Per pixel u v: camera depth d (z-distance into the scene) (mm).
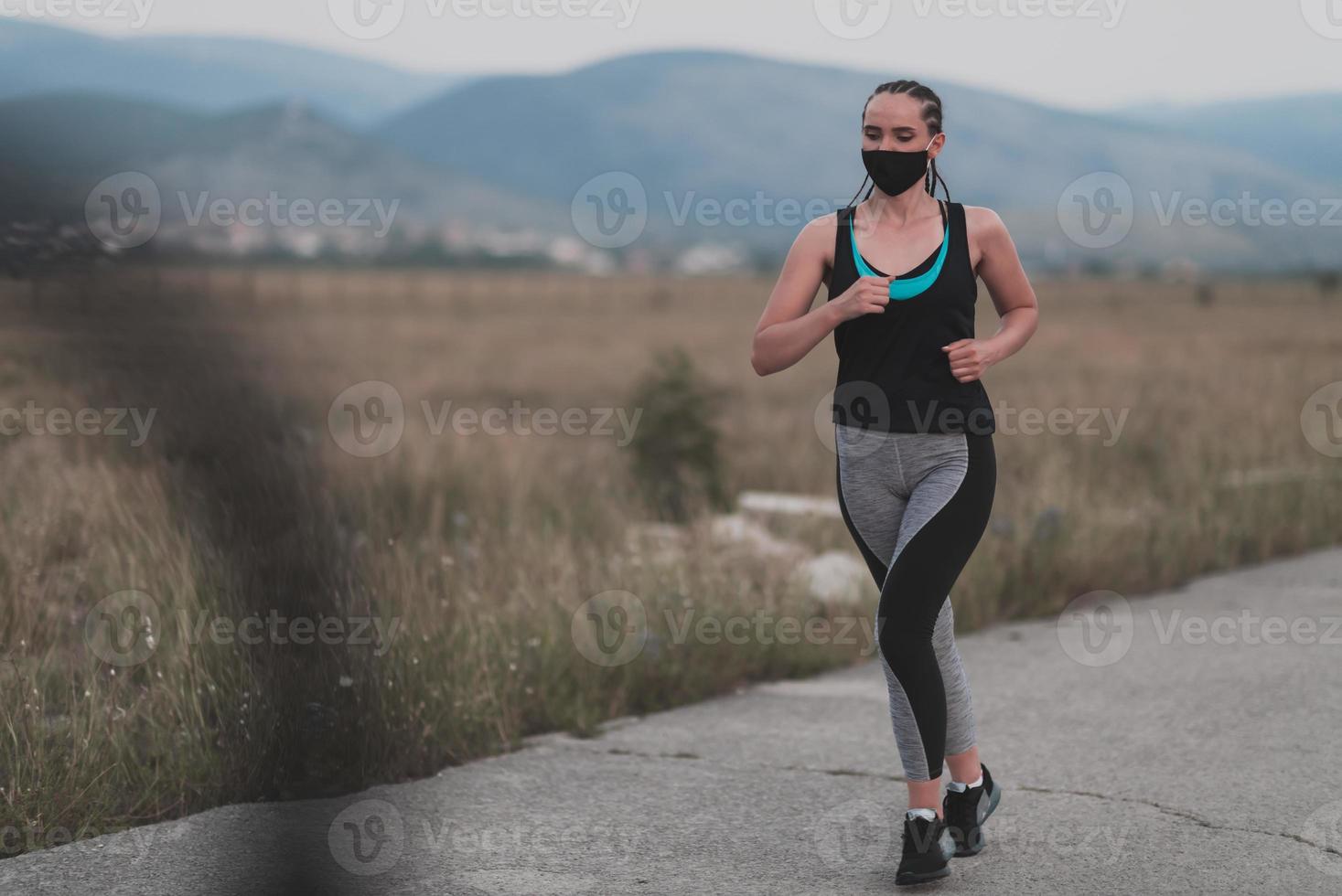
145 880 11859
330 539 21422
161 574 19406
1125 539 30312
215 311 22422
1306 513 35719
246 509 22062
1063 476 34719
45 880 11859
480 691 17672
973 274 11914
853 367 12148
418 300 193750
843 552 29000
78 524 22344
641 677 19922
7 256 17719
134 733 14984
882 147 11633
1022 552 27828
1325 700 19141
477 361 100938
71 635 18453
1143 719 18297
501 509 30000
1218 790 14906
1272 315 159750
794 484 40062
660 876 12266
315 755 15164
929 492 11922
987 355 11758
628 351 123812
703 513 30391
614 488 34031
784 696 20438
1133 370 73750
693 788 15266
